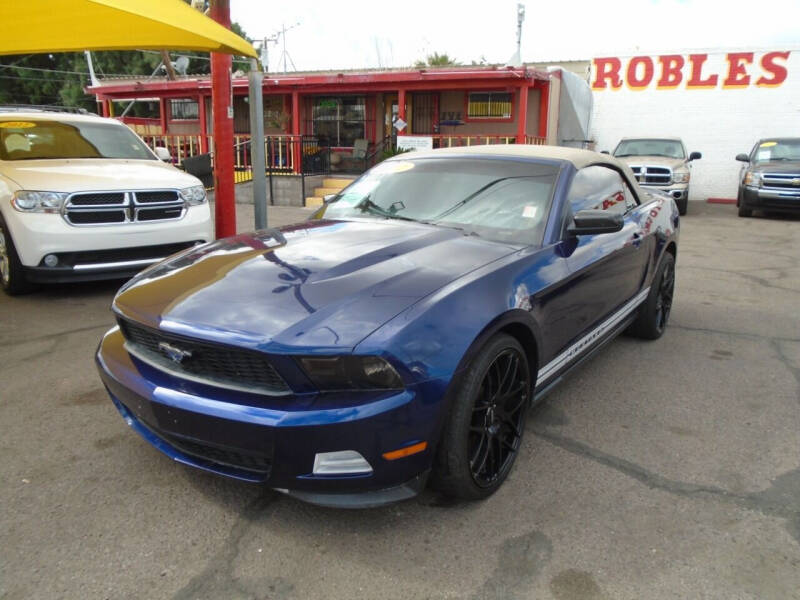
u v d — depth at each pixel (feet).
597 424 11.59
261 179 24.38
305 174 49.01
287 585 7.32
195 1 24.82
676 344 16.37
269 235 11.36
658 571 7.59
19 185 18.42
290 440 7.40
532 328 9.57
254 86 23.49
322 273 8.99
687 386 13.46
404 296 8.23
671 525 8.50
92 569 7.54
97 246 18.79
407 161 13.74
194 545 8.02
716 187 62.75
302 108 59.16
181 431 8.13
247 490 9.25
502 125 55.21
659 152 50.26
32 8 16.66
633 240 13.78
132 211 19.30
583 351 12.16
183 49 20.47
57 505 8.79
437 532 8.31
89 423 11.29
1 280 20.62
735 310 19.93
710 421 11.76
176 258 10.84
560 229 11.10
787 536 8.29
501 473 9.25
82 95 124.06
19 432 10.91
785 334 17.33
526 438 10.98
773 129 60.03
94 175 19.54
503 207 11.55
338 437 7.36
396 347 7.48
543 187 11.74
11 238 18.53
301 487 7.63
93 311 18.34
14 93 127.54
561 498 9.13
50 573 7.47
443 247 10.05
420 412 7.61
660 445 10.79
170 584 7.32
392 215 12.15
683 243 33.96
